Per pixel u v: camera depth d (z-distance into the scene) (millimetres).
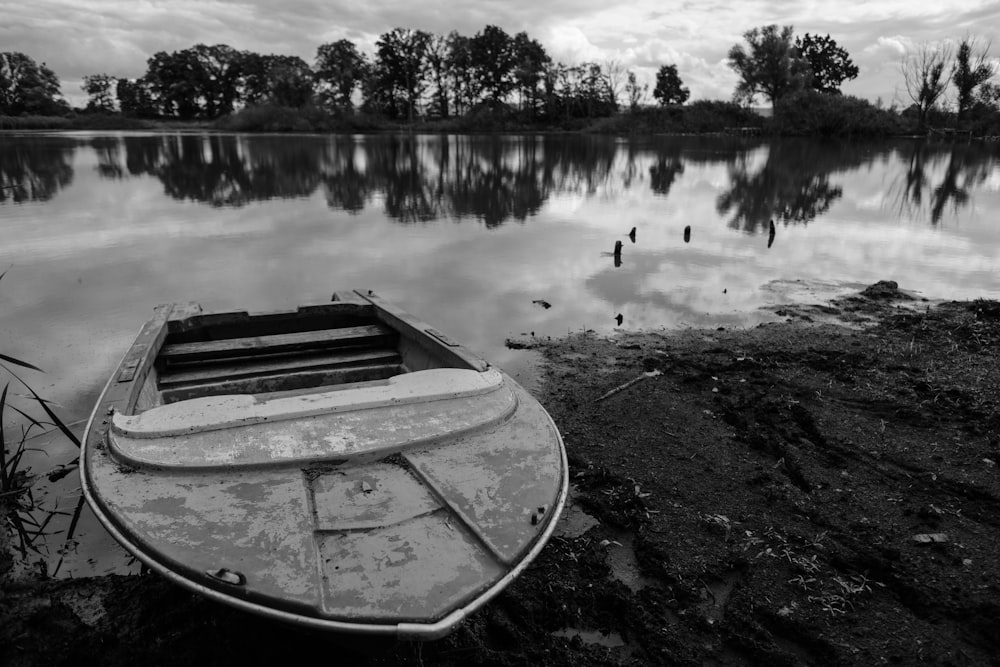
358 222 13539
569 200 16844
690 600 3285
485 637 3066
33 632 3018
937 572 3404
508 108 73188
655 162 28109
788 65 58750
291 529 2596
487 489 2904
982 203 16688
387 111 75562
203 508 2701
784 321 7602
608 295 8547
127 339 6781
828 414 5199
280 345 5535
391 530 2641
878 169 25375
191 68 82000
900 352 6562
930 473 4324
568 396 5594
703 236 12336
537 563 3531
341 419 3271
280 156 30281
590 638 3094
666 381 5898
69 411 5215
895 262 10570
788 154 33125
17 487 4180
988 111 50125
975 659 2898
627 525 3857
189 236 11953
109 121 67688
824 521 3857
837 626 3096
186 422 3174
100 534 3744
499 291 8680
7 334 6906
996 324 7367
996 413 5129
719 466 4508
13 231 12203
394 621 2277
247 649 2916
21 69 73125
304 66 79125
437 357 4863
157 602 3203
